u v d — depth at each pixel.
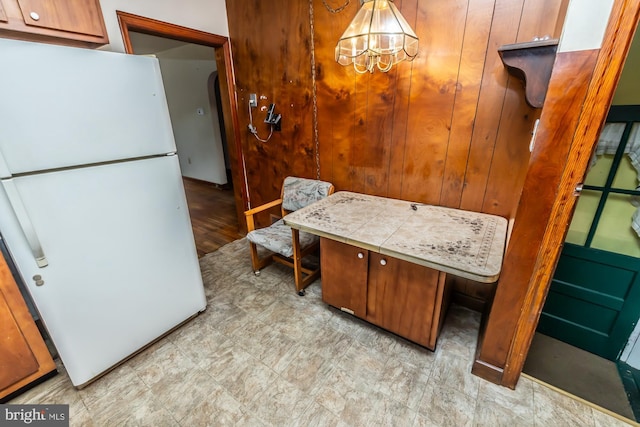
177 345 1.78
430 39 1.63
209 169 5.54
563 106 0.99
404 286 1.56
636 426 1.27
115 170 1.44
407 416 1.33
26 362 1.46
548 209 1.11
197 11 2.38
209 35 2.51
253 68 2.59
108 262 1.49
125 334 1.62
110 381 1.55
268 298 2.21
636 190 1.41
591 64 0.92
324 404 1.40
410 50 1.37
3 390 1.41
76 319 1.41
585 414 1.32
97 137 1.34
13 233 1.18
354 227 1.64
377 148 2.06
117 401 1.44
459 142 1.72
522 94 1.46
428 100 1.75
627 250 1.50
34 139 1.16
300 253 2.14
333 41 2.02
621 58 0.88
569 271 1.64
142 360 1.68
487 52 1.50
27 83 1.11
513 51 1.09
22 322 1.42
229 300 2.20
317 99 2.25
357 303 1.82
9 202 1.15
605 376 1.55
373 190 2.19
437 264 1.26
